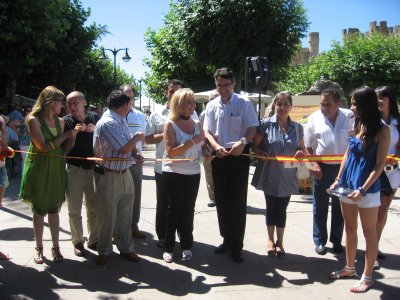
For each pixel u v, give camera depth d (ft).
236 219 14.66
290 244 16.80
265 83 29.60
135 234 17.74
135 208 17.56
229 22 50.34
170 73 84.89
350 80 72.95
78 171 14.92
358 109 12.14
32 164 13.84
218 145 14.39
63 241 16.85
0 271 13.65
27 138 32.24
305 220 20.39
